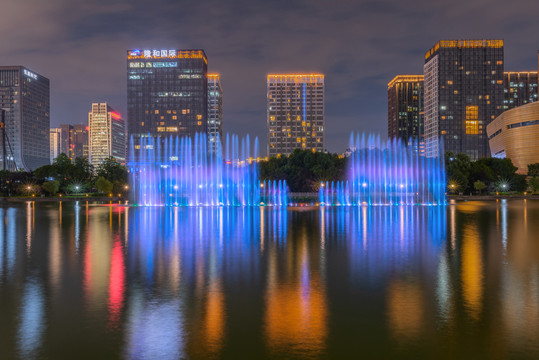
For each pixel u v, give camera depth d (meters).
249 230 33.47
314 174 121.81
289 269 18.11
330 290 14.62
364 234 30.61
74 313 12.23
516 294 13.95
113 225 38.00
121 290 14.70
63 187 116.38
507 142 166.75
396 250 23.20
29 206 72.56
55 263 19.56
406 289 14.70
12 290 14.74
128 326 11.16
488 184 113.44
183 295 14.05
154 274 17.20
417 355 9.34
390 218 45.00
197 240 27.52
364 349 9.66
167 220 43.28
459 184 106.00
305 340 10.19
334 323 11.30
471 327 10.95
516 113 160.25
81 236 29.83
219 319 11.66
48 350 9.70
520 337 10.27
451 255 21.50
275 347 9.79
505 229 33.50
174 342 10.11
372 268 18.28
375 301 13.27
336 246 24.75
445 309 12.41
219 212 56.38
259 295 14.01
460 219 43.00
